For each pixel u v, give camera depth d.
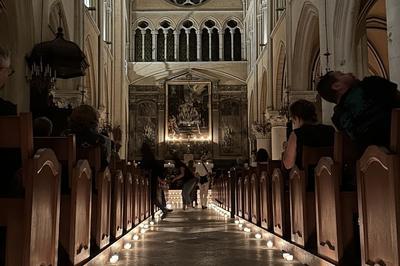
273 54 27.53
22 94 12.95
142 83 39.12
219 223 12.16
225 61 39.09
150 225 11.42
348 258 4.83
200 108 39.00
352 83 4.87
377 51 24.17
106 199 6.47
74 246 4.73
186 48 39.38
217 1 39.62
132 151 38.59
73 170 4.75
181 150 38.38
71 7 19.42
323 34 15.88
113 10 32.09
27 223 3.63
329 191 5.08
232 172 14.12
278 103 26.86
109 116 30.80
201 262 6.13
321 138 6.18
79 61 13.70
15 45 12.87
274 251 7.08
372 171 4.00
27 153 3.71
